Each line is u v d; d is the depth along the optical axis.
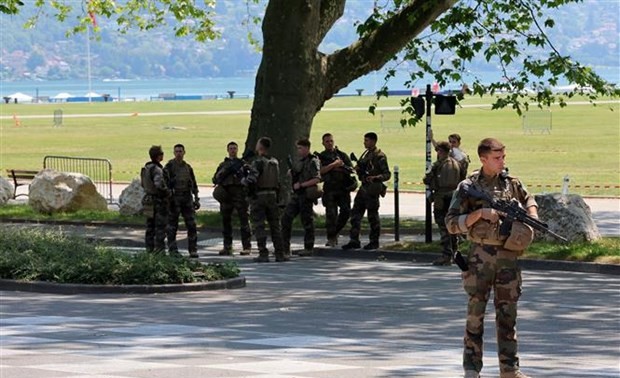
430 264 28.67
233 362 14.72
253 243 33.62
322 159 30.72
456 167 28.19
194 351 15.66
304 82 36.94
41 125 106.19
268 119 37.00
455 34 37.62
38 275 23.20
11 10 40.72
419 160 63.94
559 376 13.99
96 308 20.52
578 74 37.09
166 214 29.41
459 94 37.12
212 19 45.16
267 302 21.45
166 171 29.62
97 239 33.53
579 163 60.75
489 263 12.95
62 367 14.41
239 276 24.28
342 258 30.11
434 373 13.97
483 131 88.50
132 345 16.22
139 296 22.31
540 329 18.20
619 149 70.00
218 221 36.41
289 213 30.19
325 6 37.75
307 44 36.94
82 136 88.69
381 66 37.75
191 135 88.19
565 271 26.78
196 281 23.39
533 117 103.88
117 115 126.75
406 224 35.94
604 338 17.28
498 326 13.02
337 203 30.84
